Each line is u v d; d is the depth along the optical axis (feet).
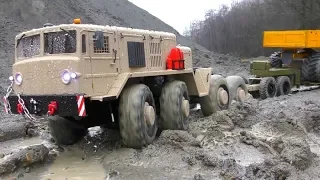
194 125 26.16
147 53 24.11
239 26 130.93
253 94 41.96
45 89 19.94
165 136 22.39
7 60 51.60
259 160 20.63
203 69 28.94
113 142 23.90
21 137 26.09
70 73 19.20
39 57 20.56
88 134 26.02
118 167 19.63
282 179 17.83
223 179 17.71
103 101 21.26
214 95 29.63
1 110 32.09
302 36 45.65
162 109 24.26
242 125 27.17
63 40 19.89
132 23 84.84
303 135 24.50
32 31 21.07
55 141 24.43
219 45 135.03
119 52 21.61
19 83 21.02
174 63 25.57
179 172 18.85
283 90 44.34
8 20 61.26
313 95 40.93
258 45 120.16
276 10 121.29
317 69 46.62
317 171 18.79
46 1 68.39
